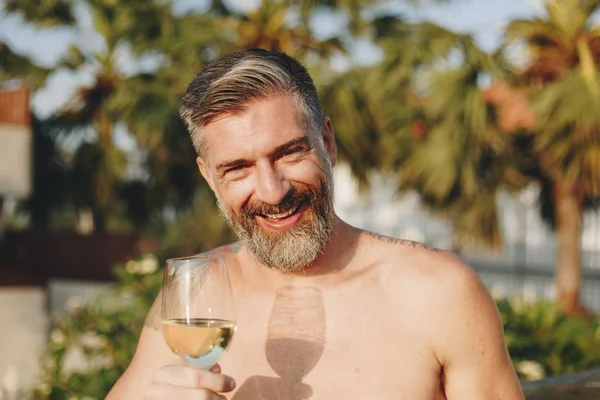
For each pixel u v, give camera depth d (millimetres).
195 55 6633
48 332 4520
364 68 6781
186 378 1015
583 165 5719
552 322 3459
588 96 5426
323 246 1239
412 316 1247
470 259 11289
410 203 11203
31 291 4688
